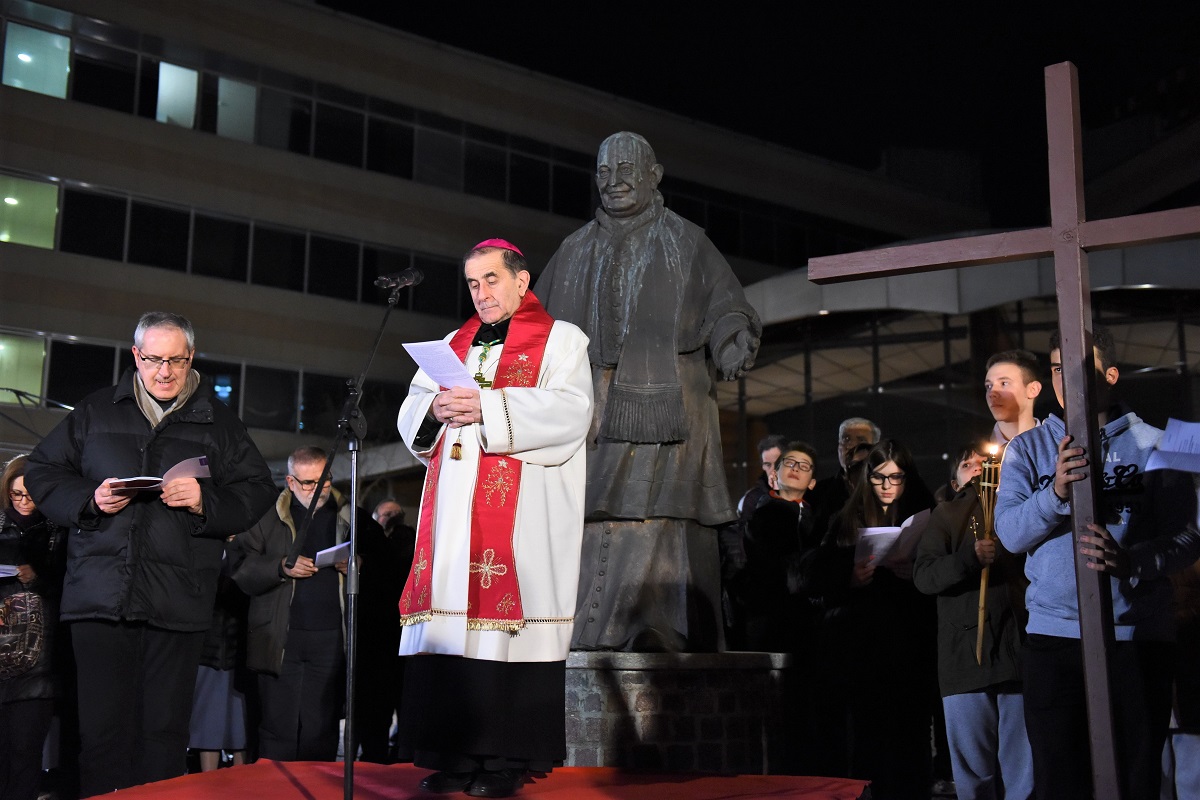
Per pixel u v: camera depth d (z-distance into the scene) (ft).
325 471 15.61
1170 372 61.41
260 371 88.43
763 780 14.21
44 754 20.63
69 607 14.28
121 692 14.32
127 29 85.30
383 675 24.11
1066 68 12.34
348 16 96.22
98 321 82.07
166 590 14.57
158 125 86.33
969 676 15.49
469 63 101.24
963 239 12.54
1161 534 12.14
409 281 13.53
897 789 18.01
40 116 81.61
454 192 99.14
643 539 19.47
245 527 15.29
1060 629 12.51
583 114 106.01
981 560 15.16
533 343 14.06
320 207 92.53
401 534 25.96
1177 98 102.37
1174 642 12.19
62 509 14.32
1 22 80.94
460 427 13.66
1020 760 15.31
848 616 18.49
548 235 103.19
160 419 15.51
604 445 19.77
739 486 77.66
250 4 91.35
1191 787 14.69
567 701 18.15
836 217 116.78
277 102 92.02
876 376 71.10
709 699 17.98
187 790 13.28
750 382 76.74
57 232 81.46
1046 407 61.41
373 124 96.32
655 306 20.04
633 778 14.40
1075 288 11.93
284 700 22.07
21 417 77.82
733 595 22.74
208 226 87.76
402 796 12.82
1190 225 11.55
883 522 18.80
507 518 13.25
